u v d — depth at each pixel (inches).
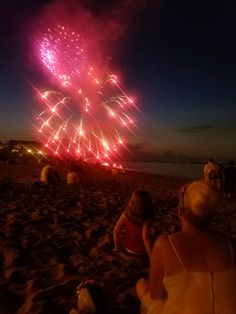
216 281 96.5
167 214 419.8
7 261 199.8
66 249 230.5
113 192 602.5
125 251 214.8
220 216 471.8
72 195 496.7
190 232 102.3
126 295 162.1
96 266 199.5
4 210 335.6
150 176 1481.3
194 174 2456.9
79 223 310.8
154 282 105.4
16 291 163.5
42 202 406.9
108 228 299.7
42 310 142.4
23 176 804.0
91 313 125.1
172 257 100.0
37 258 209.9
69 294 162.2
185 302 96.9
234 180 681.0
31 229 273.6
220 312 94.8
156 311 106.3
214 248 99.7
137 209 187.5
